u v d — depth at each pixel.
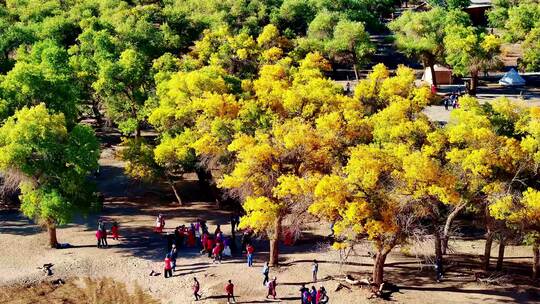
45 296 43.91
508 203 40.00
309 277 45.44
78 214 58.22
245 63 86.38
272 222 45.66
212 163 55.56
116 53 84.75
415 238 41.25
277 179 43.72
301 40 94.44
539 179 45.44
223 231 54.69
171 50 103.56
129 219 57.47
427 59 90.94
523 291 43.28
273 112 58.56
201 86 59.78
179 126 59.81
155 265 48.22
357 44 91.31
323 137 49.34
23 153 47.12
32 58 74.44
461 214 58.03
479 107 51.75
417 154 41.50
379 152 42.28
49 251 50.31
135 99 68.25
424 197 40.59
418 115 56.34
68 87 59.34
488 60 81.56
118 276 46.72
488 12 117.56
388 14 135.12
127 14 109.56
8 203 59.81
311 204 41.22
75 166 49.91
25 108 49.16
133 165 58.59
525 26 93.06
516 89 89.88
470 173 43.44
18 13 112.25
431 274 46.06
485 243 50.81
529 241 41.97
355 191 39.84
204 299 42.97
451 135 44.91
